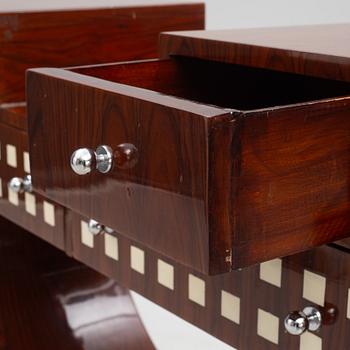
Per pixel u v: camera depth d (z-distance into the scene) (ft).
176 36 4.25
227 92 4.43
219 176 2.84
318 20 7.83
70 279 6.68
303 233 3.04
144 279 4.20
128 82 4.15
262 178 2.91
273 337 3.57
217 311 3.81
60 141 3.62
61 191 3.68
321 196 3.05
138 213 3.24
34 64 5.59
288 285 3.48
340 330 3.30
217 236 2.88
